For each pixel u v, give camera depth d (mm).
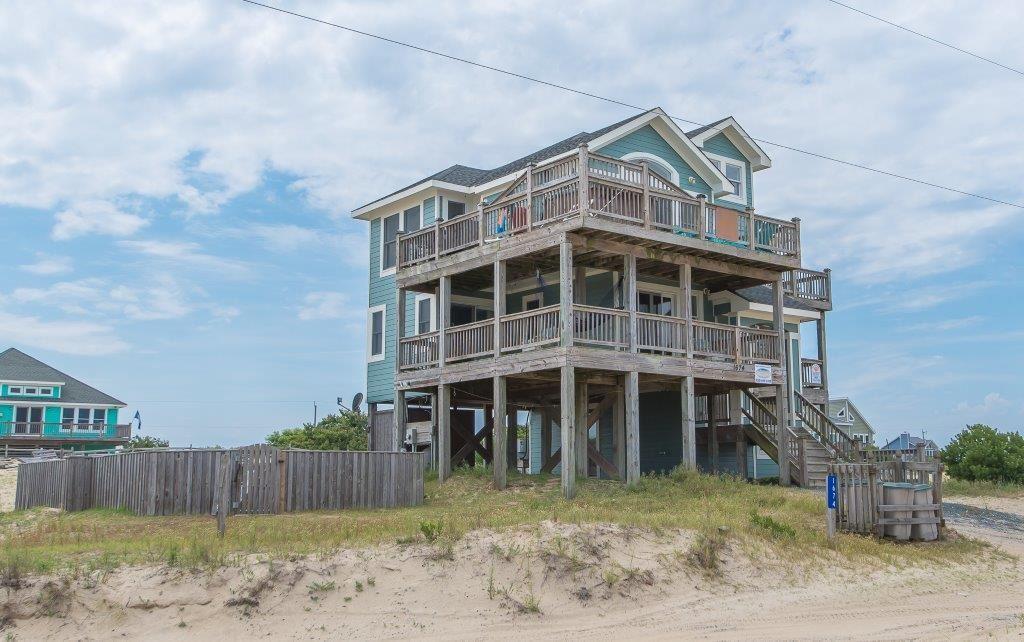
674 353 21828
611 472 22516
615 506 17750
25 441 56469
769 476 27109
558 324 20203
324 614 10844
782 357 23906
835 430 24875
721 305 27266
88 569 10969
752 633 10812
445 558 12242
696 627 11070
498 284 21844
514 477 22938
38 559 11102
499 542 12789
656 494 19547
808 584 13312
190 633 10227
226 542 12609
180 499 17969
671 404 27562
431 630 10711
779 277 24141
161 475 18141
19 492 24188
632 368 20688
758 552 14141
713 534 14227
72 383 62250
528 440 32656
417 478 19875
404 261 24969
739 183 29734
